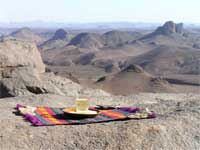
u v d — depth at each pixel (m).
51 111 13.06
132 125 11.20
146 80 125.56
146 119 12.05
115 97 17.81
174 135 10.92
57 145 10.37
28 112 12.72
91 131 10.95
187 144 10.69
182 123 11.67
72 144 10.41
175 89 124.31
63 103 15.80
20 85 19.64
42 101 15.61
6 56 22.02
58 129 11.14
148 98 17.80
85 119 11.95
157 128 11.05
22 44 23.94
